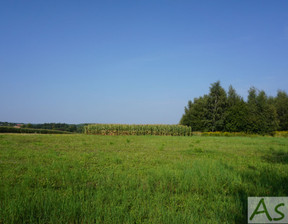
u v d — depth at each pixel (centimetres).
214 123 4425
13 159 924
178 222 387
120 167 805
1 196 468
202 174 653
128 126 3419
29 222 387
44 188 547
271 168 774
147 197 496
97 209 418
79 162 875
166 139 2288
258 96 4197
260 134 3866
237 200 473
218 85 4588
